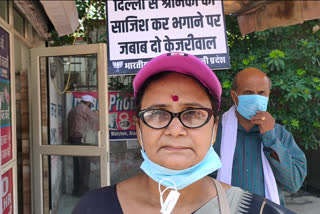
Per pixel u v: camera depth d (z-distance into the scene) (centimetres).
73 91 329
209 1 180
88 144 324
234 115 212
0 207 213
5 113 246
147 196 99
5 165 238
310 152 564
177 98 90
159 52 182
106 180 312
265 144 190
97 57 313
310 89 388
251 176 196
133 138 488
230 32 426
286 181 193
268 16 142
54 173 335
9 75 257
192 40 181
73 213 104
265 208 93
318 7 129
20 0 188
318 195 538
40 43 347
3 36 243
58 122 333
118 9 182
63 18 124
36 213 329
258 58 405
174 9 182
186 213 93
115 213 96
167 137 90
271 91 423
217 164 98
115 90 480
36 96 328
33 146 332
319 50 391
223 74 391
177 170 90
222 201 94
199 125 90
